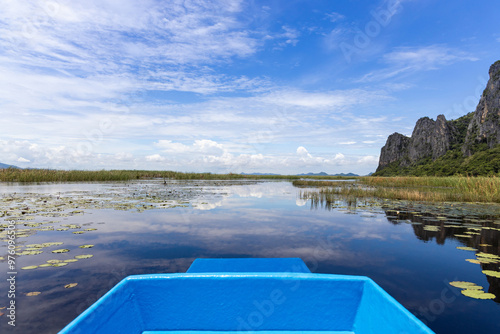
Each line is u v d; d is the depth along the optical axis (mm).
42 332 1712
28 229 4570
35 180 19750
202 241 3986
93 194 10445
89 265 2975
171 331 1574
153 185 16703
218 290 1567
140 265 2990
